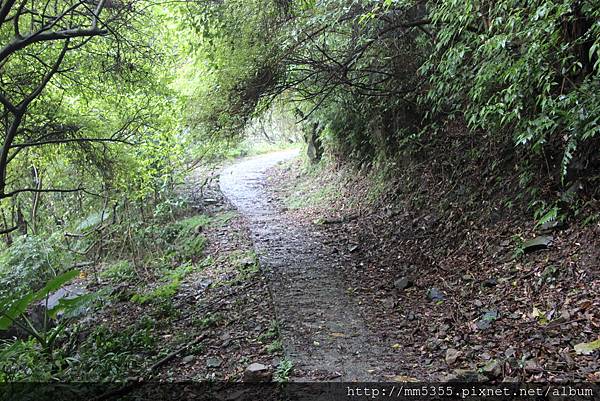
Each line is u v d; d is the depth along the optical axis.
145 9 8.24
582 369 3.89
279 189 16.73
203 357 5.34
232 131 8.97
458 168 8.70
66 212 13.83
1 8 5.59
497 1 5.69
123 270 10.50
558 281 5.34
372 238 9.35
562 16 5.14
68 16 7.98
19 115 6.47
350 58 8.16
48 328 7.98
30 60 8.12
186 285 8.43
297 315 6.13
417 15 8.23
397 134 10.45
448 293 6.27
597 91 4.82
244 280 7.95
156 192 13.07
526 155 6.99
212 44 8.26
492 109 5.80
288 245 9.83
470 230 7.45
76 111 9.20
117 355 5.57
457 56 6.23
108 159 9.69
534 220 6.48
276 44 7.73
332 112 12.29
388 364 4.62
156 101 9.77
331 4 7.69
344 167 13.70
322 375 4.47
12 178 11.55
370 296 6.70
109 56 8.55
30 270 10.45
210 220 12.65
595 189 5.78
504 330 4.93
